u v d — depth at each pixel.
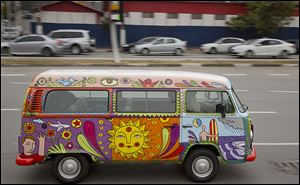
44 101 6.97
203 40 44.50
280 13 41.91
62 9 43.47
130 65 23.61
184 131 7.12
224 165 8.47
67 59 26.06
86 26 43.88
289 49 31.98
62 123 6.98
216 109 7.22
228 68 24.19
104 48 42.66
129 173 7.89
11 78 19.28
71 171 7.16
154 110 7.10
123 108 7.07
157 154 7.12
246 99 15.89
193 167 7.34
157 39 34.06
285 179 7.77
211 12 44.19
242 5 44.19
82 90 7.01
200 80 7.23
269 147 9.91
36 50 29.42
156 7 43.69
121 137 7.05
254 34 44.47
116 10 23.55
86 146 7.04
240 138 7.24
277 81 20.23
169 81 7.15
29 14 48.91
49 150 6.99
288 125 12.12
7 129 10.99
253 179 7.73
